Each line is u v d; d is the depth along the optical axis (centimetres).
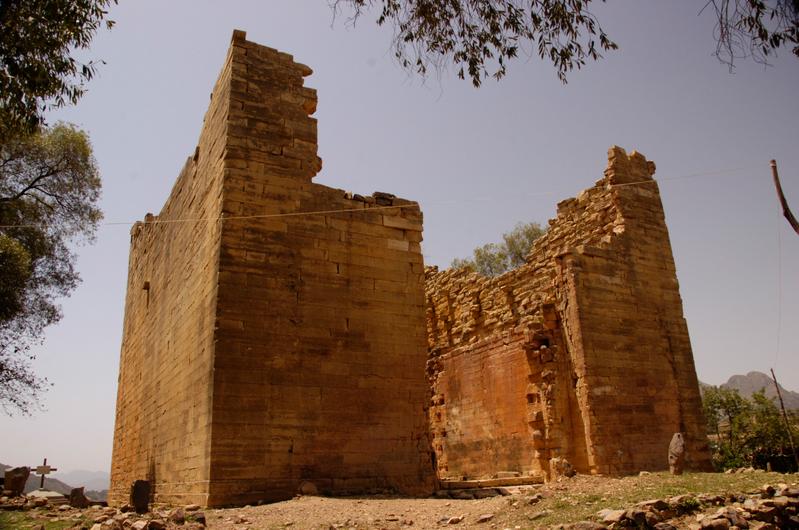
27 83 963
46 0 952
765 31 811
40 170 2423
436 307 2702
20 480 1641
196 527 985
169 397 1791
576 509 979
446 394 2466
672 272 2103
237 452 1339
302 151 1639
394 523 1016
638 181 2166
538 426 1844
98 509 1293
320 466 1427
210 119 1752
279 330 1473
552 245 2239
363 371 1555
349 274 1614
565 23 965
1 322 2202
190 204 1856
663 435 1859
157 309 2194
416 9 990
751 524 901
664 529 849
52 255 2456
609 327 1880
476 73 1038
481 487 1680
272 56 1677
